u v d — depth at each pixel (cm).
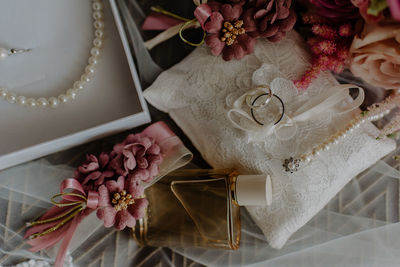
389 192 48
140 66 49
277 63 44
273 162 43
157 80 46
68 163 49
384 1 34
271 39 43
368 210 48
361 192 48
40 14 45
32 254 47
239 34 42
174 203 44
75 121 45
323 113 43
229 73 44
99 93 45
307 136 43
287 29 42
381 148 44
